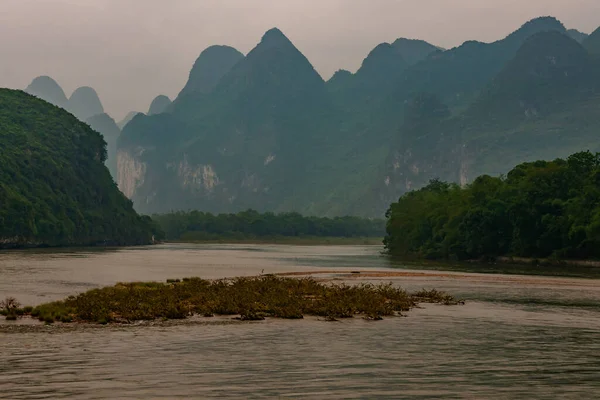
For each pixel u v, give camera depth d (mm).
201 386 20906
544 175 104688
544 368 24203
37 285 53438
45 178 184000
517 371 23672
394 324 34844
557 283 64875
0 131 184625
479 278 70500
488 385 21609
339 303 39531
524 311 41469
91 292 41969
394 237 151250
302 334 31109
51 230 171000
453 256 120125
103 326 32500
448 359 25656
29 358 24562
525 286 60719
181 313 35906
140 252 147750
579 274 79125
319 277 67688
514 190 110562
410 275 73062
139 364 23906
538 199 101375
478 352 27156
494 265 99375
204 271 75312
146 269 78438
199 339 29312
